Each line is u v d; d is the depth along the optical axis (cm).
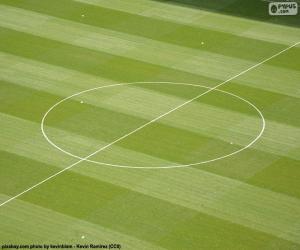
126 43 6600
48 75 6059
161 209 4581
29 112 5553
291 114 5594
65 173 4894
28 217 4506
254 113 5594
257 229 4428
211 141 5247
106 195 4700
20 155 5059
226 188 4772
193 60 6344
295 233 4403
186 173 4912
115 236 4366
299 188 4781
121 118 5494
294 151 5150
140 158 5056
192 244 4312
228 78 6078
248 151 5141
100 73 6106
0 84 5909
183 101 5725
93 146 5175
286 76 6134
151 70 6169
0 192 4712
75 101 5703
